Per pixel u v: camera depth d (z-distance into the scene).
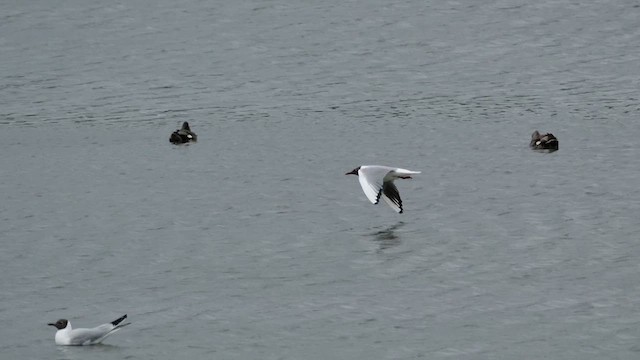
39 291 36.38
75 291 36.31
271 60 78.69
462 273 37.19
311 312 34.00
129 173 51.78
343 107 65.50
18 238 42.19
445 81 71.69
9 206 46.62
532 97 66.62
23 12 92.62
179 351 31.20
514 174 49.53
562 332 32.00
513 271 37.22
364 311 33.97
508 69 74.31
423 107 64.88
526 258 38.47
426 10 90.69
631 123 59.28
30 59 80.56
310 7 92.75
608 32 82.69
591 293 34.97
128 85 73.12
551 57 76.94
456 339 31.73
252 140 58.00
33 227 43.59
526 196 45.97
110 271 38.28
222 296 35.59
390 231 41.97
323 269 38.00
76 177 51.28
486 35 83.31
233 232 42.38
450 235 41.22
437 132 58.59
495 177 49.12
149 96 70.06
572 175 49.00
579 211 43.62
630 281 35.91
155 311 34.34
